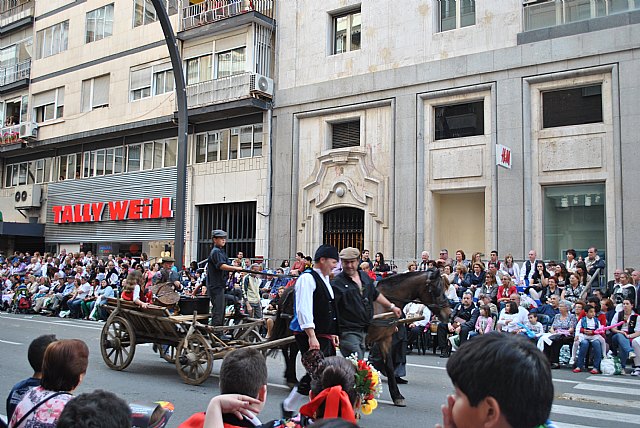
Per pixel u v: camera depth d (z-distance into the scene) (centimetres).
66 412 260
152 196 2709
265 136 2341
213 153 2533
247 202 2394
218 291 963
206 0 2528
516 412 168
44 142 3178
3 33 3550
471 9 1914
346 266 712
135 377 985
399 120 2000
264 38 2373
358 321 701
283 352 855
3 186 3522
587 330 1184
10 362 1113
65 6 3216
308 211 2203
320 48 2230
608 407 844
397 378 987
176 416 741
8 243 3484
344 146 2173
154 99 2717
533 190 1745
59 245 3148
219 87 2384
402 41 2031
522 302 1377
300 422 386
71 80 3127
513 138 1775
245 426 323
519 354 171
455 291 1461
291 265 2209
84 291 2131
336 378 392
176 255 1738
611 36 1644
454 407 179
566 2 1734
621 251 1586
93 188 2989
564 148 1709
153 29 2769
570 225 1705
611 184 1628
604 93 1659
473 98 1873
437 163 1922
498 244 1770
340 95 2141
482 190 1878
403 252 1950
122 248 2877
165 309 934
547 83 1748
